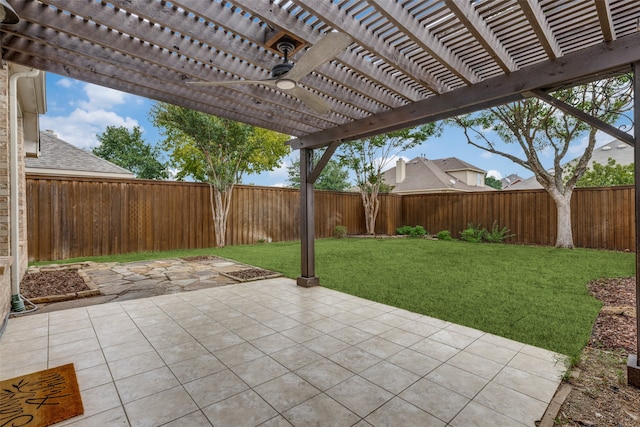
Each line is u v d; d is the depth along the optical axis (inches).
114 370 99.3
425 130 464.1
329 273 238.7
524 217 426.9
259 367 101.6
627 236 349.1
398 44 106.4
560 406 82.3
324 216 502.0
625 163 684.7
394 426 74.7
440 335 126.6
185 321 141.6
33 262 278.4
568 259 293.6
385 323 139.3
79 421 75.7
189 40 105.8
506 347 116.0
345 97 139.6
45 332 129.0
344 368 101.1
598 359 107.4
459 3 83.5
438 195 519.5
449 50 107.4
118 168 490.0
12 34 92.9
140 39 96.3
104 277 226.1
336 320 142.9
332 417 77.8
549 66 102.2
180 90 136.3
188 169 546.0
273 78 106.6
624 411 80.3
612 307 159.0
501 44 102.4
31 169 400.2
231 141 381.4
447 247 384.2
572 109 104.2
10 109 157.8
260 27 99.1
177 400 84.2
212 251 353.1
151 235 345.4
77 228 302.0
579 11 87.0
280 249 370.0
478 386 91.2
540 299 172.9
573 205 384.8
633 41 87.3
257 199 433.1
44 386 90.0
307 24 95.8
